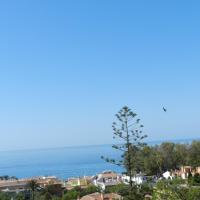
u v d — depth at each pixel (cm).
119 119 4344
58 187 12275
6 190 15162
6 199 12175
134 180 4325
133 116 4325
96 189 11419
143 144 4291
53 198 11225
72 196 10988
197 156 10738
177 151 10800
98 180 14750
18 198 11612
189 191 2109
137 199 4128
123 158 4394
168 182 2152
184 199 2100
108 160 4447
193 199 2078
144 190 4034
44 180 16312
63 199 11006
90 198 9119
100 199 8581
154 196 2188
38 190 11788
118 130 4359
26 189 12294
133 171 4338
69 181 16625
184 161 10594
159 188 2153
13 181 17012
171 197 2108
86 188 11925
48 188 12125
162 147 10781
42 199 11406
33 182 11406
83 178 16900
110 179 14050
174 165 10419
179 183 2161
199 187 2130
